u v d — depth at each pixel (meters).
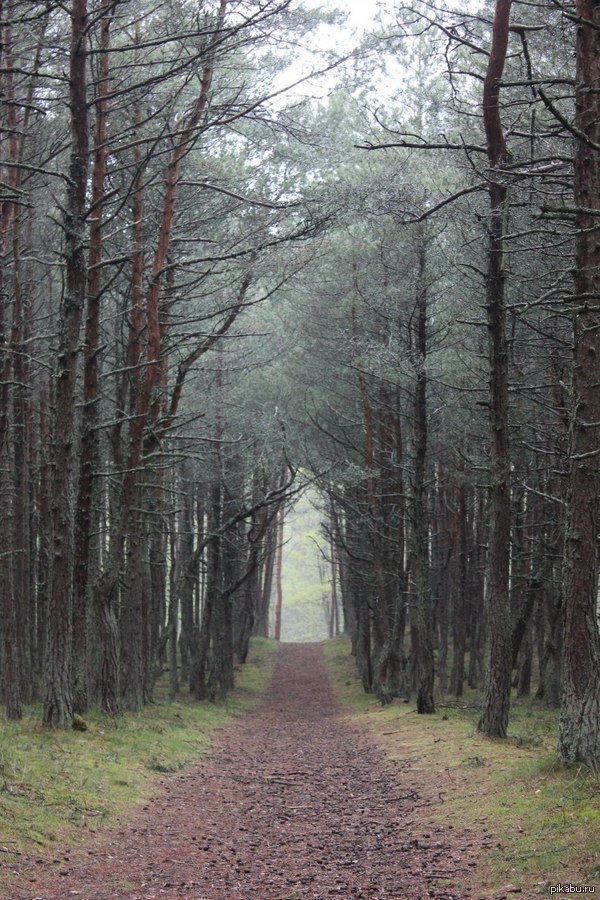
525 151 13.26
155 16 15.72
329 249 20.58
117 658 17.19
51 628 14.15
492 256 13.67
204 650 28.64
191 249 20.25
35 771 10.64
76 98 13.41
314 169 17.48
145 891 7.04
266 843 9.16
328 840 9.23
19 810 8.74
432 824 9.32
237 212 18.00
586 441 9.48
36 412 22.09
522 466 20.19
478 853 7.69
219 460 25.31
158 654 27.08
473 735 14.90
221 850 8.76
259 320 27.12
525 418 19.06
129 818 9.76
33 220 17.81
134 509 17.89
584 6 9.26
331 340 24.03
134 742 14.61
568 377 16.09
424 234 19.47
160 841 8.95
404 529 28.11
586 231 7.87
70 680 14.48
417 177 16.98
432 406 23.77
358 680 36.53
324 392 26.42
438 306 20.86
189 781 12.81
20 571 20.80
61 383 14.09
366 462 25.34
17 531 20.48
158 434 18.78
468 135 14.69
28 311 19.08
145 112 17.59
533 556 20.34
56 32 14.84
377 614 29.36
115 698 17.05
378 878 7.44
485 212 13.02
